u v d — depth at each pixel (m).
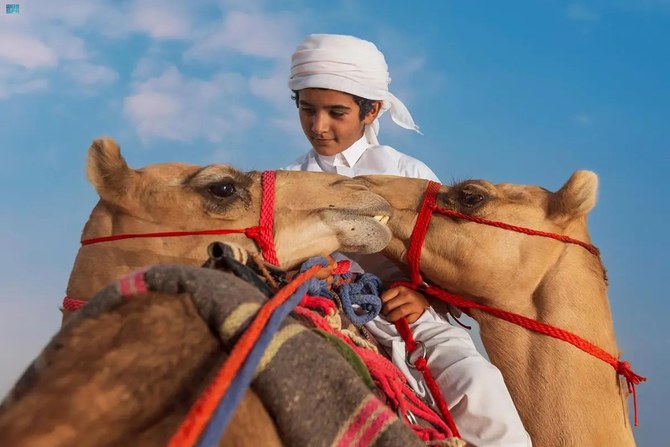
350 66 5.34
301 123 5.65
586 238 4.71
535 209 4.63
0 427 1.64
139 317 1.93
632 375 4.41
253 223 3.90
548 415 4.28
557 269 4.54
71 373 1.77
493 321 4.55
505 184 4.78
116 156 3.81
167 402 1.76
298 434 1.87
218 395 1.66
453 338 4.32
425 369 4.15
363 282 4.06
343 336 3.04
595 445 4.21
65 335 1.92
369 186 4.77
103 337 1.89
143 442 1.67
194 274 2.02
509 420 3.95
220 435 1.65
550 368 4.36
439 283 4.68
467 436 3.98
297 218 3.94
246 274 2.36
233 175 3.92
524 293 4.55
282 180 4.05
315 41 5.40
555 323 4.43
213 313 1.94
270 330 1.89
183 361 1.85
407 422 3.20
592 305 4.51
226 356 1.89
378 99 5.52
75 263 3.83
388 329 4.48
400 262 4.68
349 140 5.53
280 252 3.90
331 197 4.03
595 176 4.58
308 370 1.94
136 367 1.80
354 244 4.05
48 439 1.60
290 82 5.51
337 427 1.91
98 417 1.68
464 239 4.53
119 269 3.74
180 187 3.85
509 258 4.53
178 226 3.81
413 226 4.60
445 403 3.99
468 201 4.57
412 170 5.66
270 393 1.89
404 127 5.98
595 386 4.34
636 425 4.46
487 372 4.07
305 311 2.56
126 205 3.82
